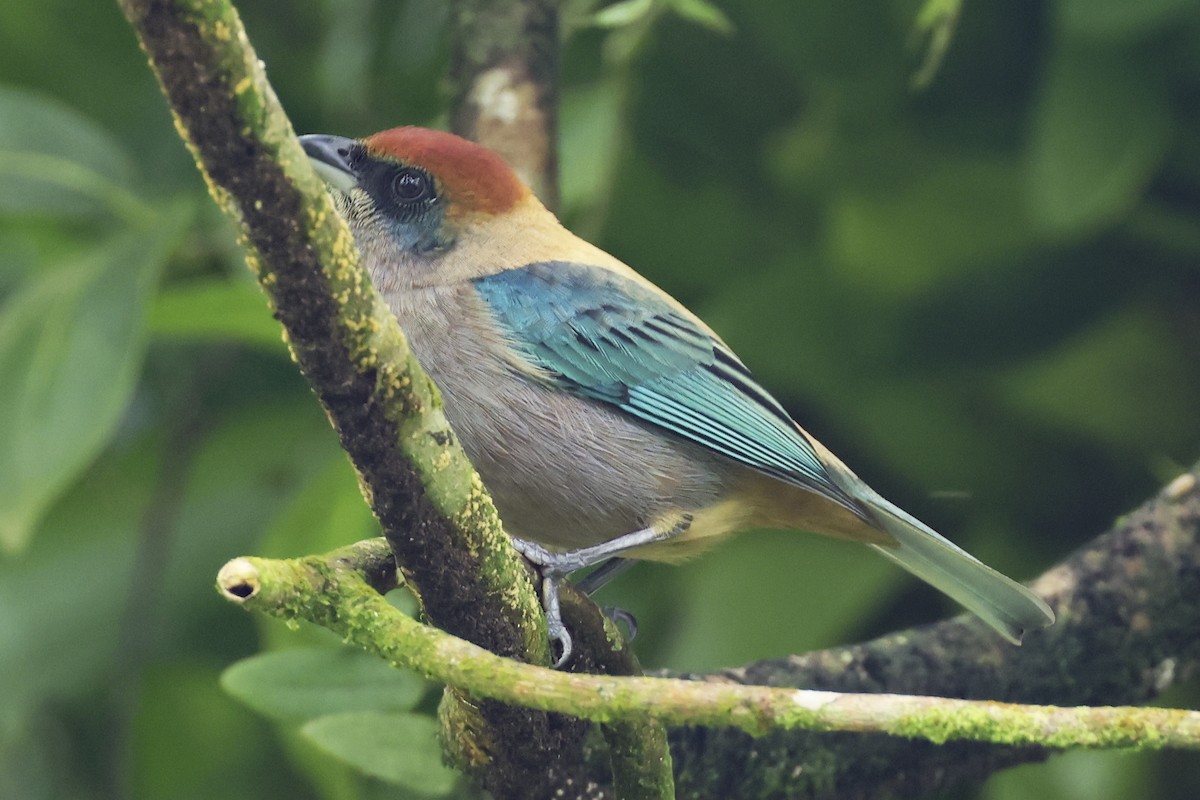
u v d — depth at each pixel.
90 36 11.80
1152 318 10.59
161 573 10.95
